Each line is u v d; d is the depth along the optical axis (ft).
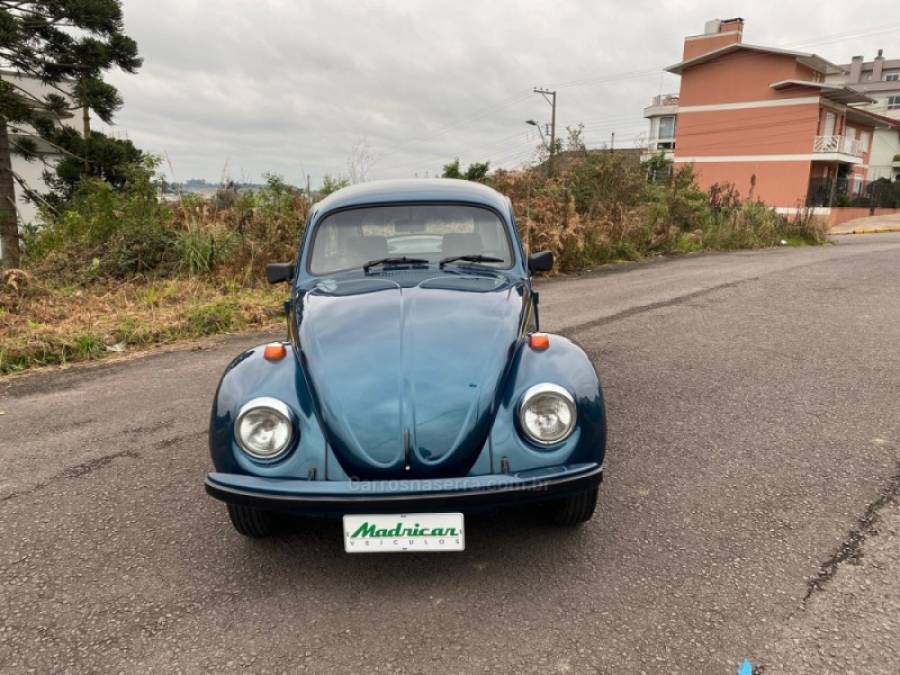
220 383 9.41
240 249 33.01
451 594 8.61
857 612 7.88
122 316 25.63
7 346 21.58
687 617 7.93
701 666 7.11
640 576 8.79
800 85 120.78
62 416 16.25
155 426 15.29
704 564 9.00
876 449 12.60
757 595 8.29
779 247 61.31
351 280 12.36
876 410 14.70
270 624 8.13
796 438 13.23
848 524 9.90
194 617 8.31
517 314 10.79
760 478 11.51
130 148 66.23
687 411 14.93
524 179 48.16
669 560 9.14
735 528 9.91
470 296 11.05
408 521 8.18
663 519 10.24
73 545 10.15
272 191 39.81
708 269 41.14
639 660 7.24
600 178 52.80
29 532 10.57
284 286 31.45
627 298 30.35
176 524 10.75
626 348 20.77
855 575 8.62
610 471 11.94
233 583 9.05
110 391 18.22
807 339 21.39
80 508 11.37
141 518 10.97
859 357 19.04
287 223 35.42
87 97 58.18
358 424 8.68
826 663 7.08
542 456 8.59
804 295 29.96
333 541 10.12
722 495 10.94
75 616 8.39
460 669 7.23
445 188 13.79
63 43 58.13
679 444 13.07
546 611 8.16
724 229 60.13
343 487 8.09
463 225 13.19
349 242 13.10
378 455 8.50
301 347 10.09
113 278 31.96
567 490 8.37
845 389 16.19
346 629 7.98
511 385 9.08
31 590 8.99
